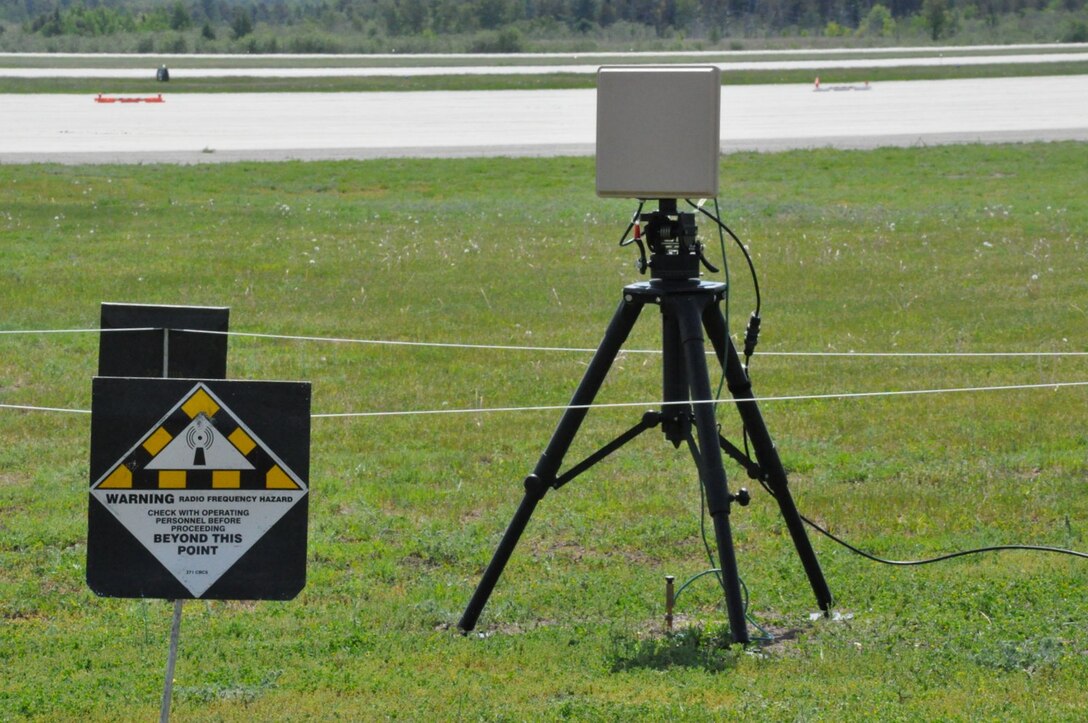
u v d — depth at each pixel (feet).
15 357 122.52
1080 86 460.14
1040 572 65.62
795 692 49.60
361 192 270.05
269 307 150.41
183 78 515.91
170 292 158.40
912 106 418.10
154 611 63.31
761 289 162.30
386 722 47.37
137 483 41.93
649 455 92.79
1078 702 48.08
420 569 70.49
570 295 158.51
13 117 386.93
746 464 59.47
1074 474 86.38
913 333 135.13
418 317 145.69
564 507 80.43
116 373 47.60
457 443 96.17
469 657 55.57
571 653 56.03
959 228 211.61
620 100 53.52
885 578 65.87
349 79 507.71
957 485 83.92
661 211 56.13
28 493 83.35
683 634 58.65
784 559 70.03
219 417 42.06
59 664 55.11
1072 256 183.11
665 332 57.31
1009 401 105.60
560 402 107.14
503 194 267.18
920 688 50.11
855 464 89.71
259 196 257.96
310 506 80.94
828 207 242.58
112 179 266.98
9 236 199.31
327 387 112.37
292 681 52.47
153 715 48.21
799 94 456.45
